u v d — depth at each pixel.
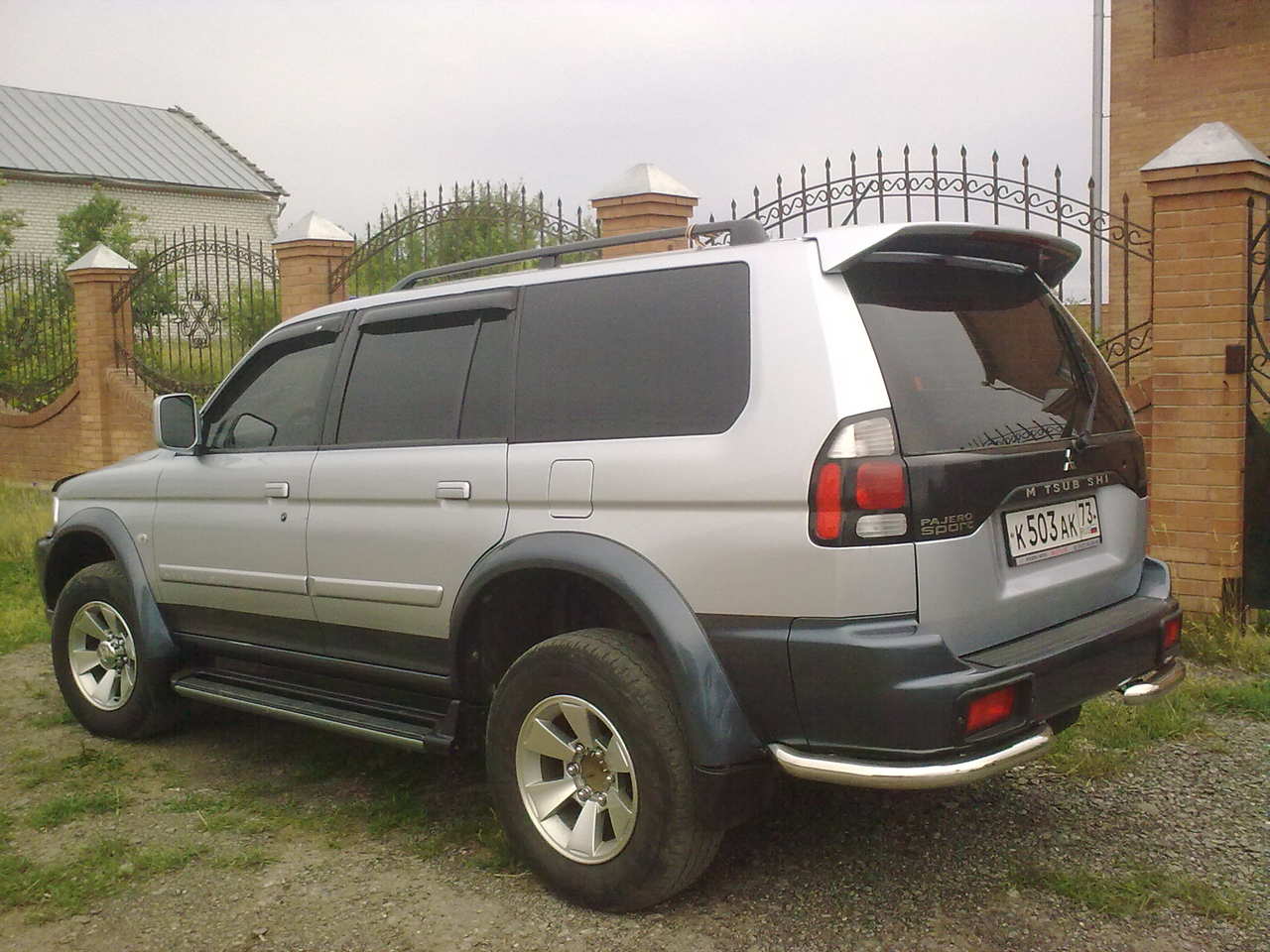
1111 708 4.96
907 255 3.32
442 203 9.11
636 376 3.46
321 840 4.02
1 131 29.69
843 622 2.97
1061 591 3.40
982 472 3.11
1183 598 6.23
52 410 13.41
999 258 3.61
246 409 4.73
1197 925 3.26
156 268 11.95
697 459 3.21
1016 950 3.15
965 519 3.06
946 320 3.34
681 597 3.24
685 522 3.23
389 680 4.13
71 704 5.29
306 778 4.61
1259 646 5.72
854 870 3.64
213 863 3.84
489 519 3.70
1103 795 4.18
